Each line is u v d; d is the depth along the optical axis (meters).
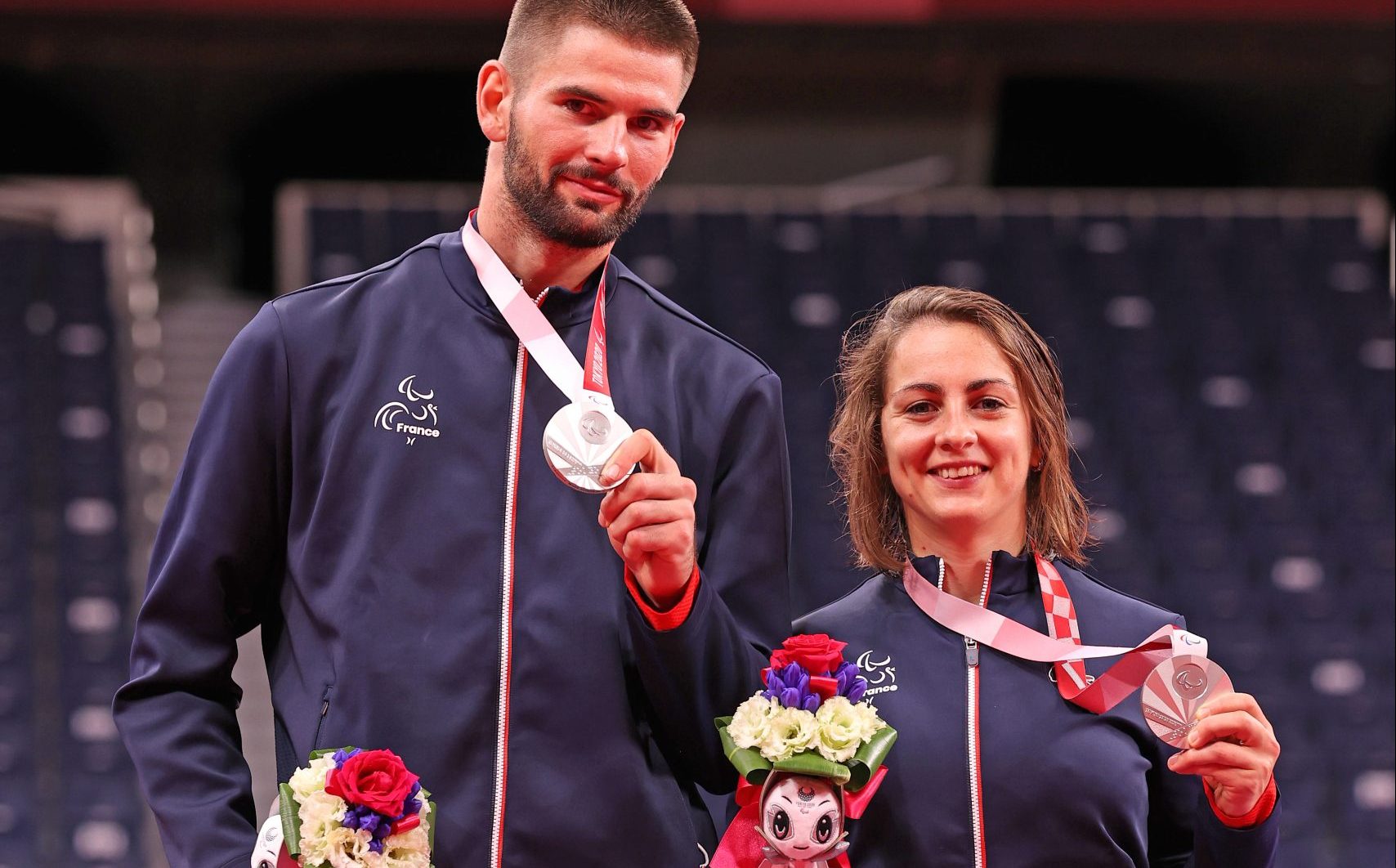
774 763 4.48
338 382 4.72
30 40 23.44
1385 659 19.91
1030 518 5.50
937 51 24.28
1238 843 4.87
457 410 4.69
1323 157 27.42
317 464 4.68
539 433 4.70
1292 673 19.75
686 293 25.81
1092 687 5.12
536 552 4.58
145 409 23.81
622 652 4.56
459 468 4.63
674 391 4.84
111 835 17.48
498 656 4.48
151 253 26.69
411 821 4.12
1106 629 5.32
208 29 23.69
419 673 4.44
